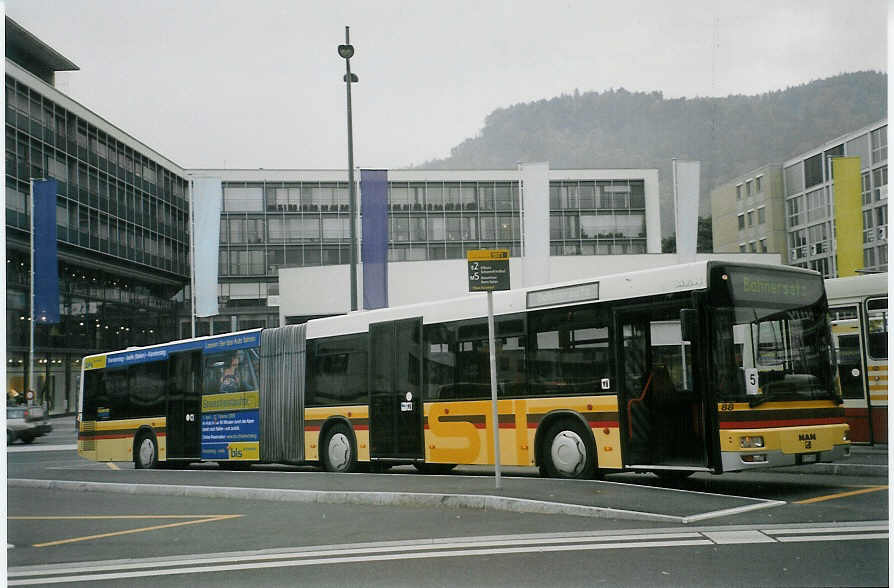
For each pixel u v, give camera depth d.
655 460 12.48
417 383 16.30
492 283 12.52
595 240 88.50
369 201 34.06
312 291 57.31
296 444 18.64
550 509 10.55
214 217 45.59
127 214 71.12
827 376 12.55
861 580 6.60
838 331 17.61
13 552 9.60
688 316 11.83
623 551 8.02
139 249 73.06
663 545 8.23
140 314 74.12
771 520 9.46
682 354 12.29
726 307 11.97
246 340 20.14
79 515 12.84
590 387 13.45
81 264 65.00
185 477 17.30
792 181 87.88
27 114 56.97
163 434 21.97
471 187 87.94
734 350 11.87
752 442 11.54
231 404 20.25
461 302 15.72
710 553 7.79
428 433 15.95
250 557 8.69
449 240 87.12
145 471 19.62
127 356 23.47
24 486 17.80
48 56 64.75
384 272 33.88
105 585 7.52
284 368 19.17
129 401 23.12
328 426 18.05
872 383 16.98
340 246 85.81
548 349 14.18
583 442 13.55
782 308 12.43
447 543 8.90
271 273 85.12
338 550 8.82
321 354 18.39
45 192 46.38
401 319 16.78
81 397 24.70
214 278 45.34
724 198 100.19
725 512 9.88
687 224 43.38
